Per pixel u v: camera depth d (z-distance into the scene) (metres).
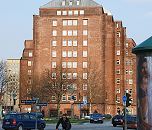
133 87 128.50
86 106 116.38
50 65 121.56
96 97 116.44
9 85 126.44
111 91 123.81
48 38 122.75
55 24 123.19
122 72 127.31
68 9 123.25
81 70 121.06
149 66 12.12
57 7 123.62
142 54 12.29
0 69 89.50
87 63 121.12
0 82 88.81
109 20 126.12
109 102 123.31
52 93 98.81
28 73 132.12
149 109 12.12
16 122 38.97
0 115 72.56
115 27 126.38
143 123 12.21
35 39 122.75
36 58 121.94
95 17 122.38
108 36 125.81
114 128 50.00
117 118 55.94
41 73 120.62
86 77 120.44
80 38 122.31
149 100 12.13
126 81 128.50
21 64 132.62
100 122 70.69
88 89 116.69
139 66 12.39
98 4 123.69
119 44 127.44
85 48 121.81
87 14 122.81
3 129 41.75
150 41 12.20
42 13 123.56
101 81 119.12
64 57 122.06
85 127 52.06
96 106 116.25
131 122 48.12
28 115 40.16
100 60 121.00
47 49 122.31
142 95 12.28
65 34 122.75
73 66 121.44
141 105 12.30
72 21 123.00
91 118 70.44
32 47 135.50
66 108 117.19
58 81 99.00
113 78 124.62
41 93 100.00
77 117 99.44
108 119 97.81
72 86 110.06
